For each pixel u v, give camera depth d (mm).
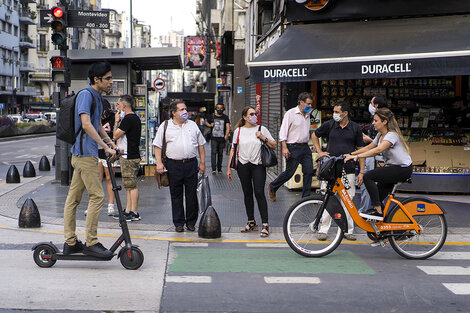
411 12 11758
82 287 5180
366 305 4789
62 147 13609
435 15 11773
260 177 7949
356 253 6848
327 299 4941
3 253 6566
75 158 5852
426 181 11484
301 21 12586
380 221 6613
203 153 8320
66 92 13578
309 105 8734
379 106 8156
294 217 6605
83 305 4652
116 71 15500
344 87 12539
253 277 5637
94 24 13445
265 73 11055
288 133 8914
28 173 16453
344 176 7535
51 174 17906
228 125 16406
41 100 85000
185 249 6969
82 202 10656
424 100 12719
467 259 6570
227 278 5586
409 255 6559
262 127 7996
